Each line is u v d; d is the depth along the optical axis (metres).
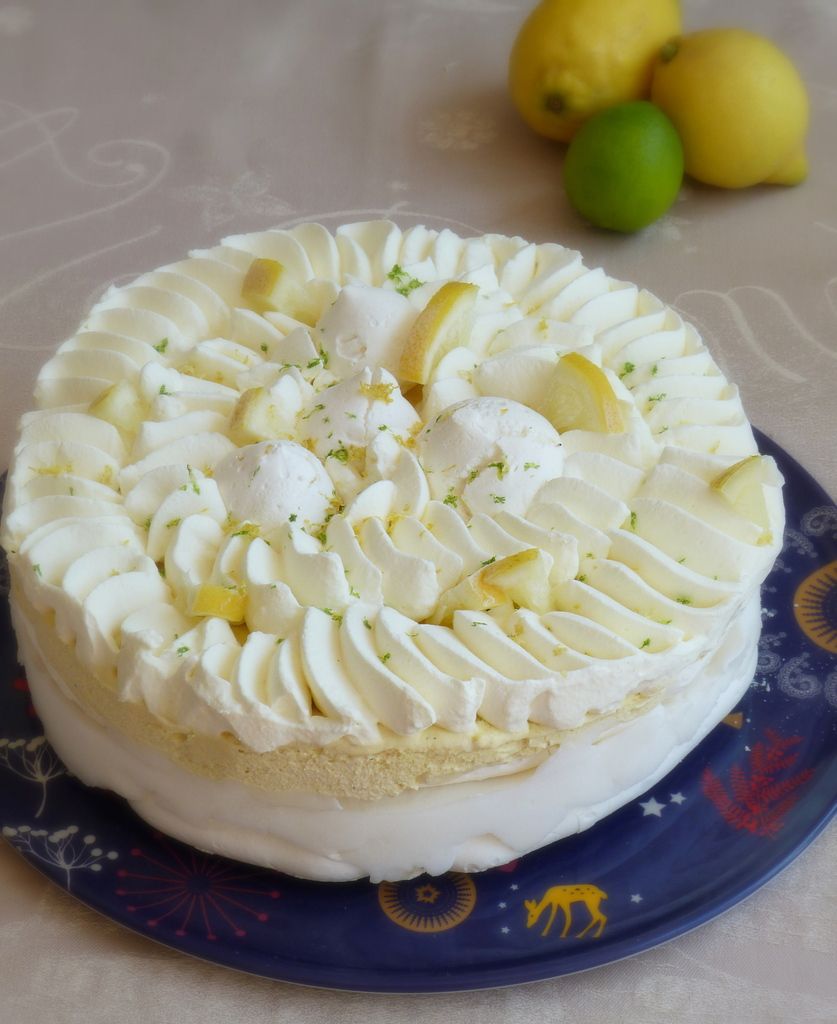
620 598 0.42
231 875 0.43
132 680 0.40
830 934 0.42
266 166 0.73
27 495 0.46
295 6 0.84
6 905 0.43
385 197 0.71
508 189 0.72
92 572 0.42
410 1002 0.41
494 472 0.44
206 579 0.42
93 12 0.84
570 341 0.50
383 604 0.42
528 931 0.41
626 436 0.45
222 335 0.53
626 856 0.44
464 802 0.41
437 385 0.48
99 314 0.52
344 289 0.50
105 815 0.45
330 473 0.46
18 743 0.47
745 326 0.64
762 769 0.46
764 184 0.72
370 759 0.40
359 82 0.79
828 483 0.57
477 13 0.84
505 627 0.41
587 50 0.69
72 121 0.76
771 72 0.67
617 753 0.43
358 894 0.43
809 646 0.50
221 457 0.46
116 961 0.42
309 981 0.40
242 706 0.38
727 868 0.43
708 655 0.43
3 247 0.69
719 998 0.41
